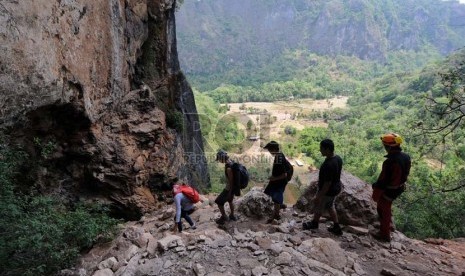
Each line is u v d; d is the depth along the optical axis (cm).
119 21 1144
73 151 905
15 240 508
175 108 1697
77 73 845
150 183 1025
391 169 591
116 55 1112
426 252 628
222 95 15800
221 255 537
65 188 892
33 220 535
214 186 2202
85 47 892
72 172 905
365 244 600
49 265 567
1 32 586
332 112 11981
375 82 15125
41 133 814
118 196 927
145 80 1545
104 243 694
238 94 16675
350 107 12862
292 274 486
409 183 1441
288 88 18362
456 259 616
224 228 663
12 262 522
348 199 677
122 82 1170
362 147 6250
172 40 1964
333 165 584
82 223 661
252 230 651
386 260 562
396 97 10406
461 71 994
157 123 1078
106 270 519
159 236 685
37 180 808
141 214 928
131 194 940
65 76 789
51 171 868
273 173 665
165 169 1048
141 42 1434
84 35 887
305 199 769
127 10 1245
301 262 512
